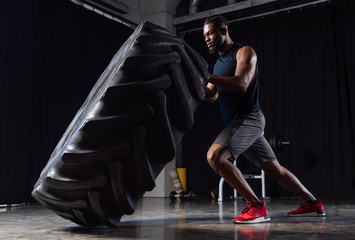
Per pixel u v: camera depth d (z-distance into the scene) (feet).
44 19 15.02
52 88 15.03
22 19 14.20
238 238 4.12
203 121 19.98
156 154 4.33
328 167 16.49
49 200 4.56
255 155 6.61
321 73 17.20
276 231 4.74
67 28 15.93
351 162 16.03
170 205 11.64
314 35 17.58
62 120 15.28
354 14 16.75
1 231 4.95
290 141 17.52
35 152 14.14
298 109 17.54
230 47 6.55
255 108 6.26
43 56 14.83
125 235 4.42
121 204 4.34
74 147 4.08
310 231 4.74
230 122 6.57
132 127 4.07
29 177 13.83
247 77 5.82
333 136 16.55
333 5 17.28
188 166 20.18
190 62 4.63
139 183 4.28
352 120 16.26
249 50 6.20
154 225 5.60
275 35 18.60
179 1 21.36
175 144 4.49
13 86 13.65
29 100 14.14
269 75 18.51
